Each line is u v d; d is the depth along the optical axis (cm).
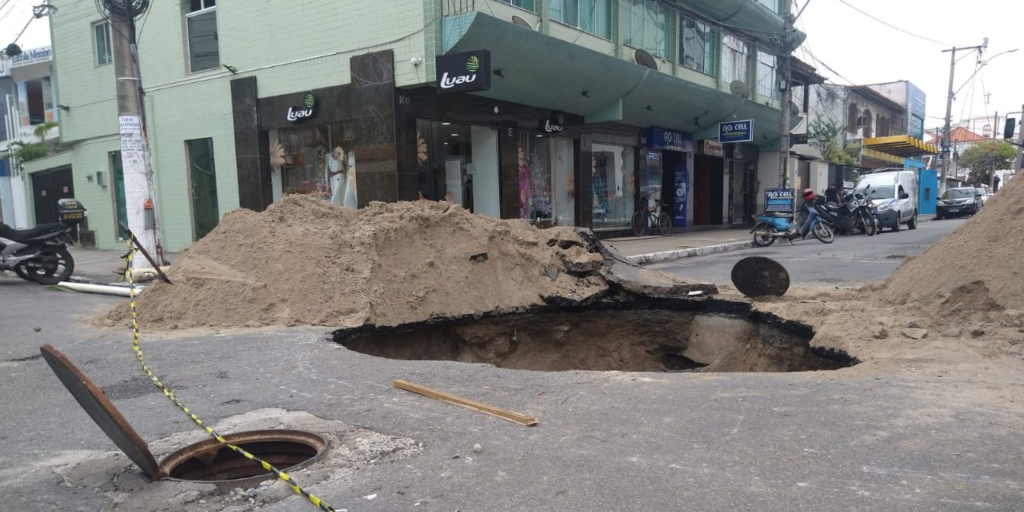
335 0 1274
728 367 733
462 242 816
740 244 1673
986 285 546
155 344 566
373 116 1241
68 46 1761
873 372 452
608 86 1573
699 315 788
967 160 5819
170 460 308
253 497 273
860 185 2292
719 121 2156
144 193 1034
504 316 787
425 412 378
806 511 253
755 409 375
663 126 2028
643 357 829
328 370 474
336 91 1290
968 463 296
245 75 1429
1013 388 402
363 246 724
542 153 1617
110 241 1762
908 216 2252
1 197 2288
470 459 308
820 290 803
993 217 599
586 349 842
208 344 561
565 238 894
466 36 1152
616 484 279
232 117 1459
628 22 1717
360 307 661
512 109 1463
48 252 1025
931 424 346
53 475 302
